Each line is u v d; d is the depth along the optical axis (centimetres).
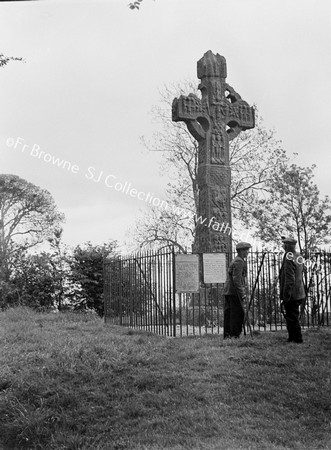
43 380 972
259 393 898
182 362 1061
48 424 856
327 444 736
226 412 835
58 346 1165
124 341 1248
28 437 833
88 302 2486
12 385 963
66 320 1806
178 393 906
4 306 2459
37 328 1509
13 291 2470
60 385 959
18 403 909
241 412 836
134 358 1078
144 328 1577
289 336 1233
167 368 1028
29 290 2516
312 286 1639
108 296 1850
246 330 1495
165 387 939
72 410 884
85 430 829
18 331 1416
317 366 1020
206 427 788
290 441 745
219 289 1656
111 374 1002
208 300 1655
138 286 1664
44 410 887
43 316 1880
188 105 1783
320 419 817
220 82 1831
